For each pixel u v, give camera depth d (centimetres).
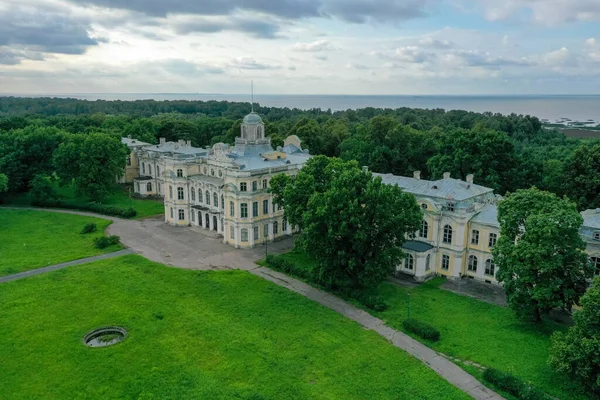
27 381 4953
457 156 11612
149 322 6262
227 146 11538
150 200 14025
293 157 11575
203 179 10944
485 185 11038
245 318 6450
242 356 5484
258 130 11306
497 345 5772
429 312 6719
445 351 5675
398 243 7244
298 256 9094
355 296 7156
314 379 5081
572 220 5744
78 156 13150
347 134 17125
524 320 6359
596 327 4644
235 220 9638
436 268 8262
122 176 15375
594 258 6512
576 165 10094
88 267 8306
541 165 11650
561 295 5928
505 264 6322
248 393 4800
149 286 7481
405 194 7256
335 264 7200
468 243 8019
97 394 4766
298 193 8406
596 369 4581
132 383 4944
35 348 5566
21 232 10519
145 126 19462
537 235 5838
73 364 5269
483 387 4988
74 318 6334
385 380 5078
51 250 9269
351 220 6731
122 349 5584
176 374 5116
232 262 8812
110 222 11525
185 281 7731
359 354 5591
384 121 15250
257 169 9856
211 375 5106
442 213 8050
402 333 6125
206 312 6600
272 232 10262
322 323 6356
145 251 9356
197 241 10131
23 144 13862
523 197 6600
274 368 5259
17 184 13400
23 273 8000
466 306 6931
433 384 4997
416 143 14300
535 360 5419
